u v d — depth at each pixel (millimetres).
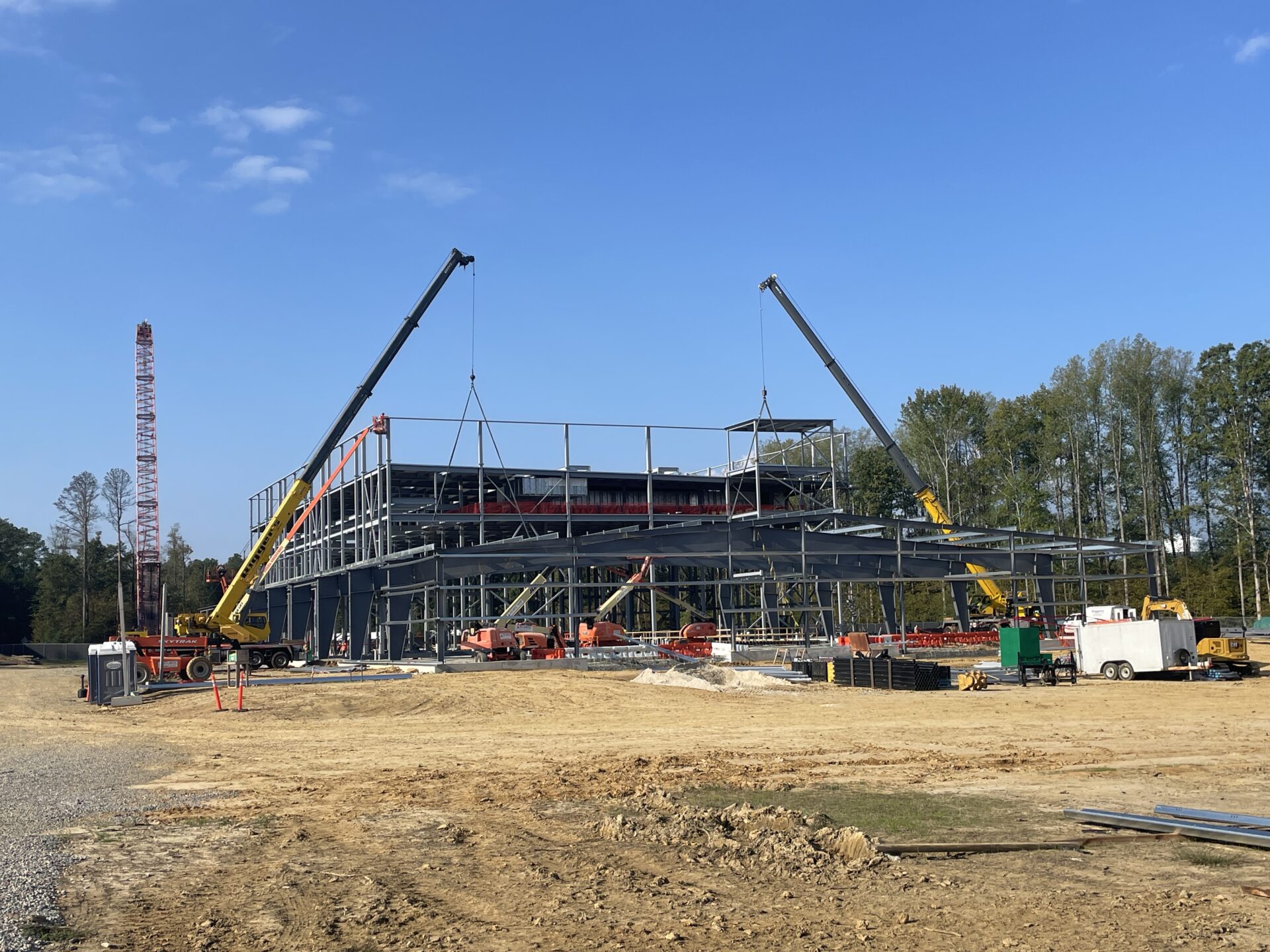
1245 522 85125
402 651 61188
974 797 17766
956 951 9500
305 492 64688
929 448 112750
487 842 14648
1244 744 24375
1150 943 9586
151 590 117875
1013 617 70688
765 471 82625
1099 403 97125
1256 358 84875
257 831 15523
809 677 47812
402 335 67438
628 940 10000
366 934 10266
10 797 18688
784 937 9992
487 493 81125
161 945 9992
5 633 126625
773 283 78250
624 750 25000
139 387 118750
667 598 67062
